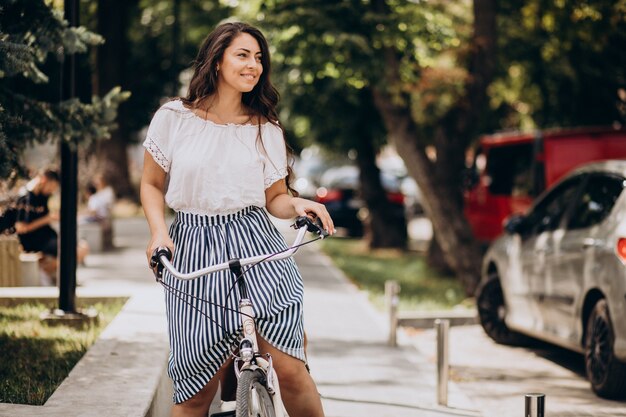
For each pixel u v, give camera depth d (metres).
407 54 17.12
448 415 8.33
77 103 9.08
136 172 43.19
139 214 33.31
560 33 19.53
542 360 11.47
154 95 39.78
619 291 8.90
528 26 20.28
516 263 11.71
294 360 5.16
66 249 10.49
